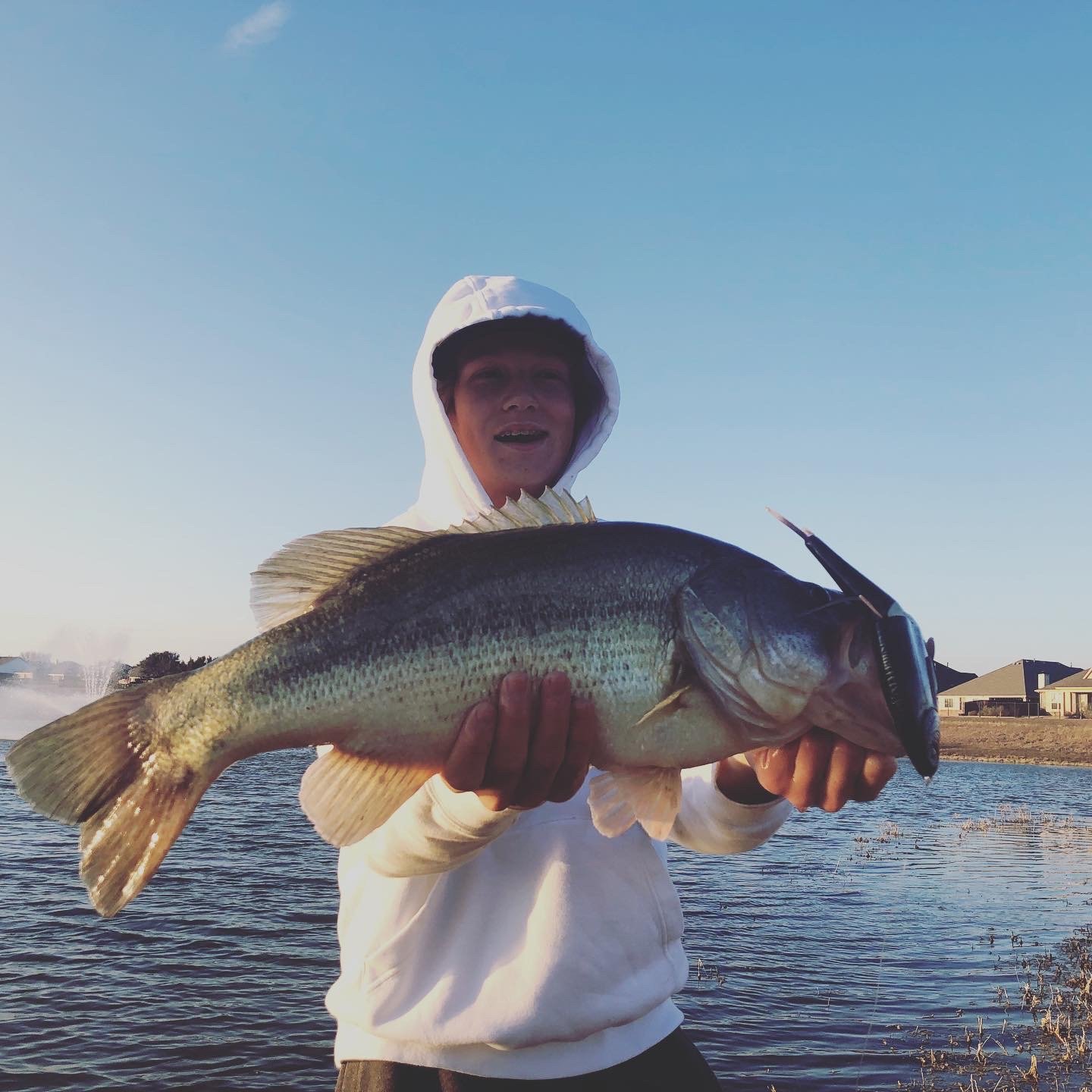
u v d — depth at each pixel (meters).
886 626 0.82
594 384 1.24
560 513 0.95
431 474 1.14
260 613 0.90
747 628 0.87
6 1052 2.44
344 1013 0.91
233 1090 2.24
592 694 0.86
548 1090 0.88
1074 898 4.58
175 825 0.85
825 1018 2.81
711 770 1.01
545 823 0.93
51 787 0.83
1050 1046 2.58
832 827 7.35
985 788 12.08
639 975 0.93
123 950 3.31
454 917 0.90
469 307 1.12
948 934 3.83
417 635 0.86
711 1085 1.00
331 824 0.85
